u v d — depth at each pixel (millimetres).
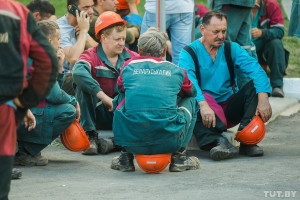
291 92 26672
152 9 22375
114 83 17594
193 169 14469
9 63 7980
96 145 17156
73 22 20406
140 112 13297
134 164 15703
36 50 8281
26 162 15250
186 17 22438
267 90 16469
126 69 13836
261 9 26266
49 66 8359
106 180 13211
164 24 18156
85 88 16812
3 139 8141
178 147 13711
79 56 19391
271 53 26094
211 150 15906
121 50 17422
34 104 8500
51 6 21328
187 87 14164
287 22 38438
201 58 17047
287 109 24766
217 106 16672
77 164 15555
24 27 8172
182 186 12266
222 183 12492
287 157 16203
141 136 13383
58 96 15031
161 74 13633
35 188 12320
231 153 15859
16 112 8516
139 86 13461
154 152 13531
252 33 25719
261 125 16266
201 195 11273
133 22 24312
